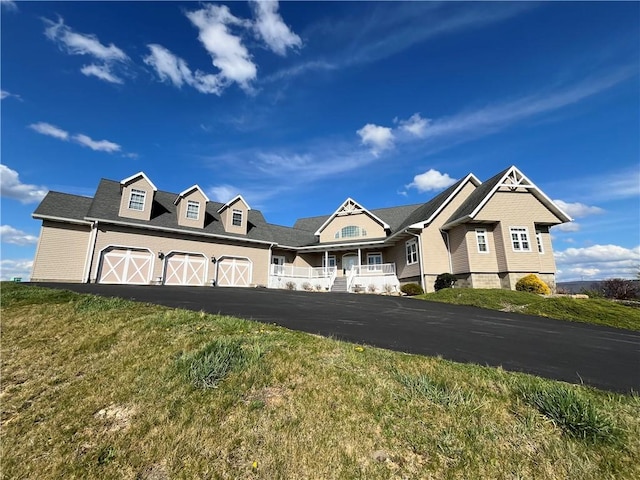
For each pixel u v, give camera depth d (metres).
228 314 7.50
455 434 2.83
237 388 3.47
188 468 2.49
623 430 2.90
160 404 3.27
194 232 19.58
